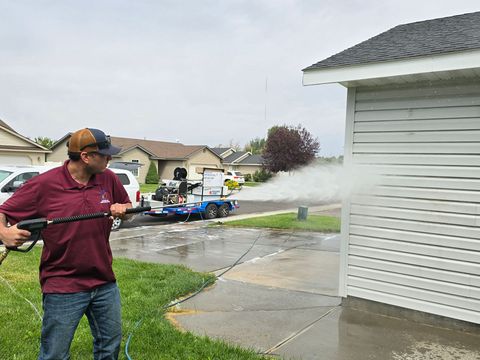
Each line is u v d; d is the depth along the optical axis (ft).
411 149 13.92
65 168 8.08
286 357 11.06
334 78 14.17
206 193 43.32
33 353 10.62
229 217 45.57
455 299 13.14
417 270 13.84
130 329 12.21
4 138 77.87
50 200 7.84
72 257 7.82
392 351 11.55
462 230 13.03
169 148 128.67
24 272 18.66
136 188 37.88
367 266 14.84
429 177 13.60
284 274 20.07
